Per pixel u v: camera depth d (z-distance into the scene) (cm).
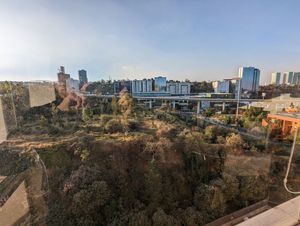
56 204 550
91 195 657
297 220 139
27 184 423
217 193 711
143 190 802
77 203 622
